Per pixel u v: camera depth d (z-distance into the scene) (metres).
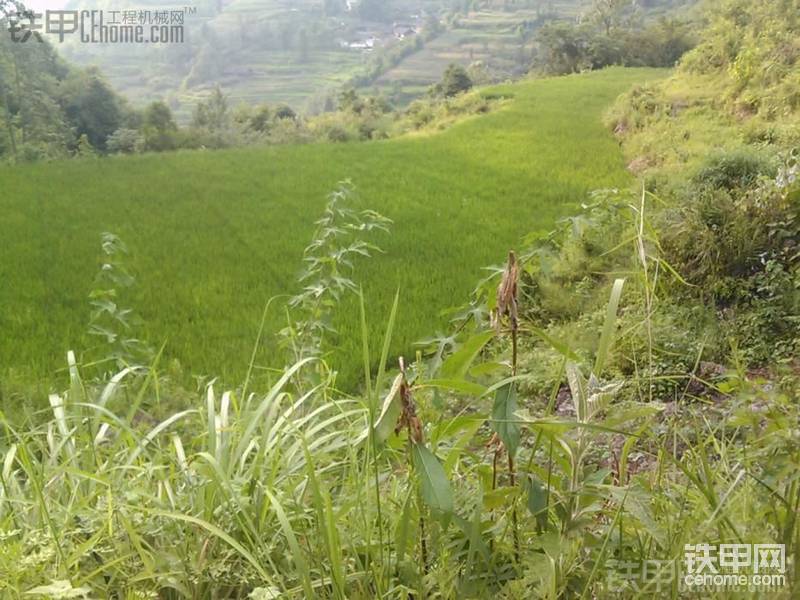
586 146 20.73
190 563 2.19
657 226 7.69
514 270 2.04
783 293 6.40
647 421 2.23
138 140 39.88
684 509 2.29
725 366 5.57
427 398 2.81
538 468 2.19
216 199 16.38
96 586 2.11
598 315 6.75
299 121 47.69
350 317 8.45
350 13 150.62
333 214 5.70
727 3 26.70
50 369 7.34
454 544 2.13
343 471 2.84
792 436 2.12
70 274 10.93
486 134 23.81
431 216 13.96
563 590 1.92
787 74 18.91
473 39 108.44
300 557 1.88
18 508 2.59
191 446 3.43
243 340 8.10
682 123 19.30
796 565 1.87
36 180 18.66
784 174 7.56
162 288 10.17
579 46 53.34
